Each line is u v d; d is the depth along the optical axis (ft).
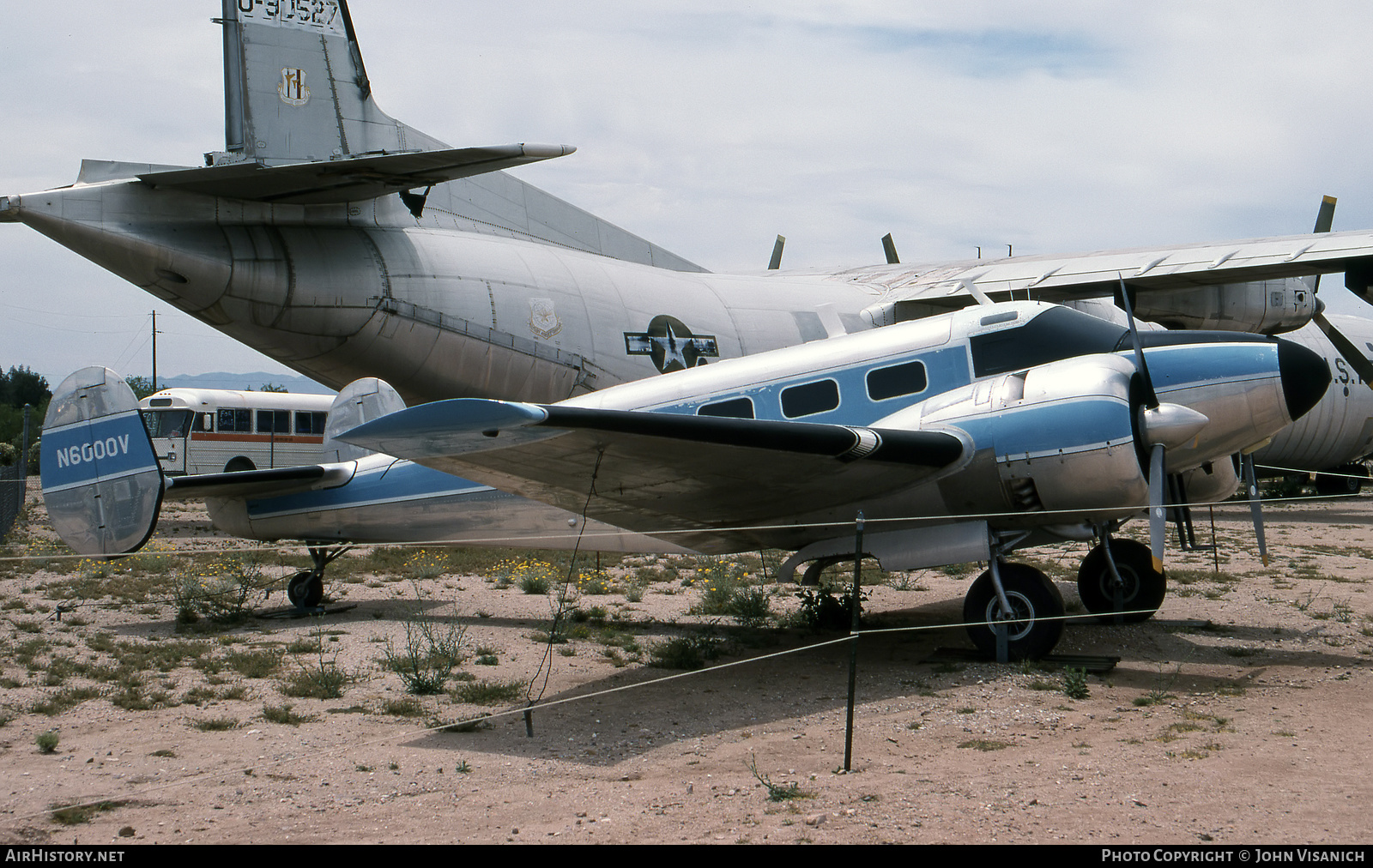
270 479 39.60
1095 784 17.26
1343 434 83.51
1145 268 62.34
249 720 23.45
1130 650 29.94
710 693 25.86
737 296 63.82
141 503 37.50
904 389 32.14
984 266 73.26
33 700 25.26
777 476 27.68
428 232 52.90
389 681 27.55
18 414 199.82
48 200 43.65
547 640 33.63
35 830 16.34
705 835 15.56
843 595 39.32
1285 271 58.85
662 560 55.62
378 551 58.75
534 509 37.27
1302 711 22.12
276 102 50.37
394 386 52.80
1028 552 56.90
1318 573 45.68
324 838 15.79
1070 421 27.86
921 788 17.44
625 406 35.14
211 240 46.37
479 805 17.44
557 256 57.06
